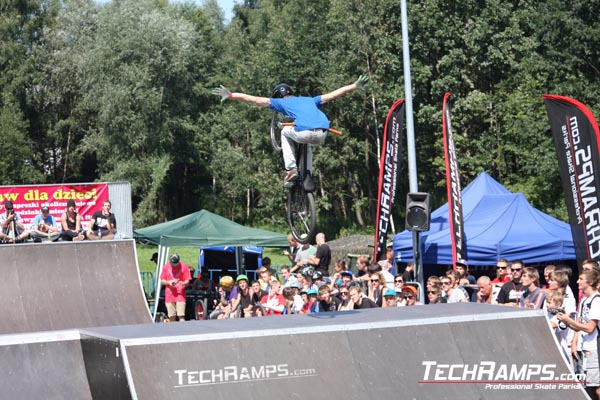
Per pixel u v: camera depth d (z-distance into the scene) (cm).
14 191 1945
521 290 1135
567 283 937
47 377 960
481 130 4366
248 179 5247
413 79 4166
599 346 879
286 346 831
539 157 3303
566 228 1631
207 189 5769
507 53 4044
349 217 5259
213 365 795
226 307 1554
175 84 5106
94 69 4962
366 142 4631
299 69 4578
